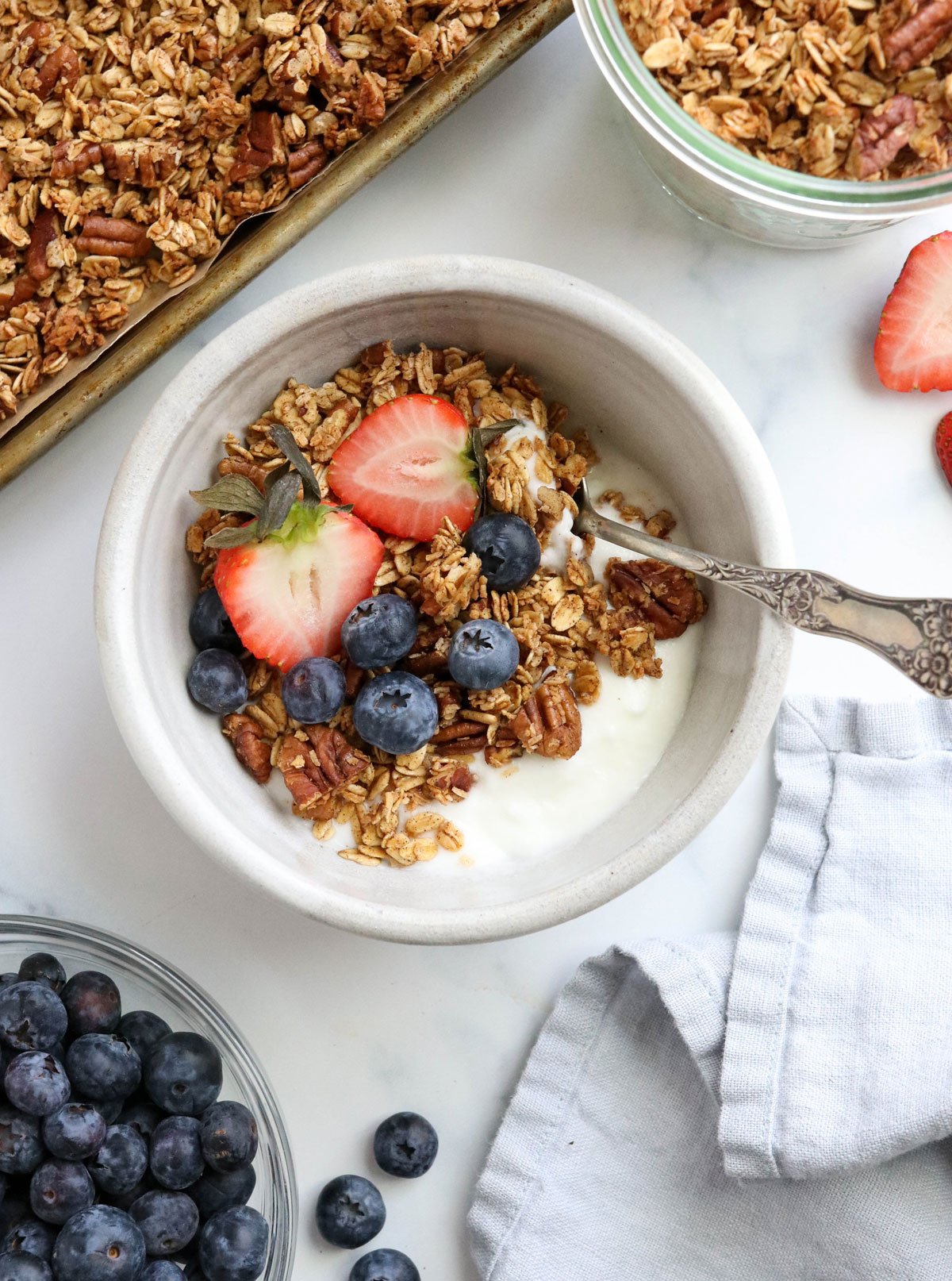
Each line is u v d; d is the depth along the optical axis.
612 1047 0.51
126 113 0.48
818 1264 0.50
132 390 0.51
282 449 0.45
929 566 0.52
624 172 0.51
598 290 0.45
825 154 0.45
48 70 0.48
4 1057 0.47
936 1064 0.48
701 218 0.50
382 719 0.45
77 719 0.52
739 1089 0.49
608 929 0.52
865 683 0.51
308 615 0.46
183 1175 0.47
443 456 0.46
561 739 0.46
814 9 0.45
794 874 0.51
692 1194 0.51
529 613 0.47
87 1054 0.47
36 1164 0.46
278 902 0.44
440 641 0.46
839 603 0.44
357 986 0.52
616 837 0.46
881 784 0.50
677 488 0.48
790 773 0.51
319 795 0.46
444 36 0.47
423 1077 0.52
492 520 0.46
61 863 0.52
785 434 0.52
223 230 0.49
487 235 0.51
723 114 0.45
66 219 0.48
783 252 0.51
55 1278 0.46
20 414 0.49
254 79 0.48
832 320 0.51
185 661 0.47
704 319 0.51
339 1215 0.50
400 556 0.47
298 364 0.47
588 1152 0.51
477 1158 0.52
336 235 0.51
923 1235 0.50
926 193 0.45
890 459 0.51
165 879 0.52
